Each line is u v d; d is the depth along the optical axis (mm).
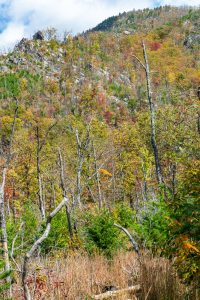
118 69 178375
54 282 5172
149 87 22781
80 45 195000
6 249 5156
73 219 13719
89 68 171250
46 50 180250
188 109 26500
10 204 25891
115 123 99812
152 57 160875
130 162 36875
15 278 4902
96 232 11031
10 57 172875
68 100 126000
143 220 8211
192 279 4832
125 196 39281
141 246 7980
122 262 7117
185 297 4848
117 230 11250
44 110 109375
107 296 5625
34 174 29906
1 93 114250
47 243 10320
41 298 4711
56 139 33031
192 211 4758
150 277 5215
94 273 6516
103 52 195000
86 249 10945
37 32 194875
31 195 29953
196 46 188000
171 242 5070
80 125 35406
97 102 119000
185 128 25344
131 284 6098
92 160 32719
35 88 133375
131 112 107000
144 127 35094
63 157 29938
